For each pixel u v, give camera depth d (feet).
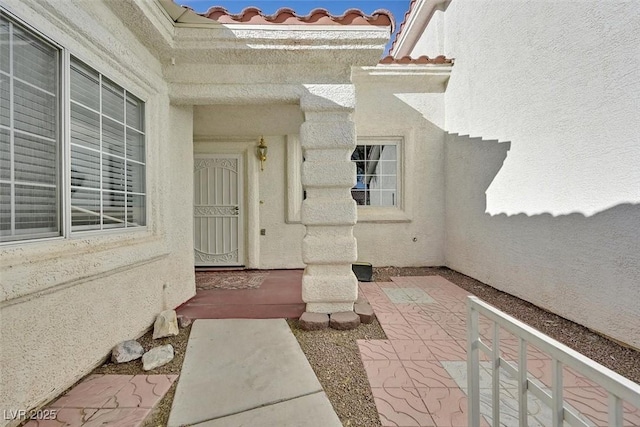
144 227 12.30
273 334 11.97
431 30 26.89
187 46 12.18
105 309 9.78
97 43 9.25
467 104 20.65
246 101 13.66
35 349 7.39
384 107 23.76
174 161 14.42
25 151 7.53
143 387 8.50
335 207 13.33
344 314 13.15
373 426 7.22
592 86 11.64
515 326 4.76
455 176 22.44
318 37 12.14
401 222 24.14
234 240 23.17
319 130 13.32
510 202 16.63
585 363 3.61
